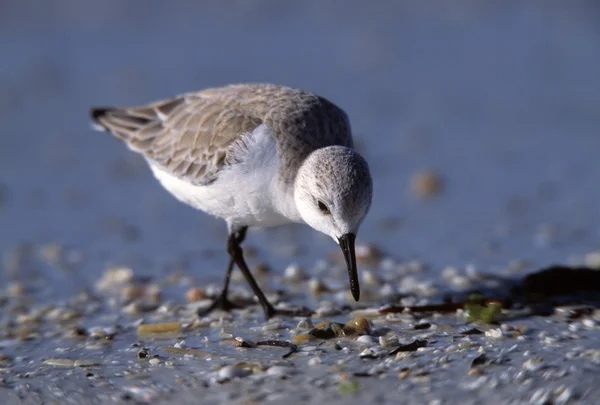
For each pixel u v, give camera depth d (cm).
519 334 935
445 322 991
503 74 2191
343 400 797
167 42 2412
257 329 1002
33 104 2019
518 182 1612
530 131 1855
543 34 2450
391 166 1700
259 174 1002
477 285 1143
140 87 2075
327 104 1059
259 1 2681
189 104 1125
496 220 1451
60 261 1336
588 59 2264
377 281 1172
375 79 2162
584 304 1029
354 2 2681
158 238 1427
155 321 1060
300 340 946
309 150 999
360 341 934
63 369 908
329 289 1152
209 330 1014
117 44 2388
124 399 830
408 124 1898
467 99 2042
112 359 930
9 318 1113
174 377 870
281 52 2350
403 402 788
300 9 2662
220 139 1034
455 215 1481
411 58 2316
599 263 1227
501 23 2553
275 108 1035
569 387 793
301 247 1363
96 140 1859
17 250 1375
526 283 1091
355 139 1814
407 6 2672
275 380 845
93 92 2066
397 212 1505
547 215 1462
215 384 846
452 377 830
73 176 1694
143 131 1157
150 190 1642
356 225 946
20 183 1653
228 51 2345
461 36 2469
